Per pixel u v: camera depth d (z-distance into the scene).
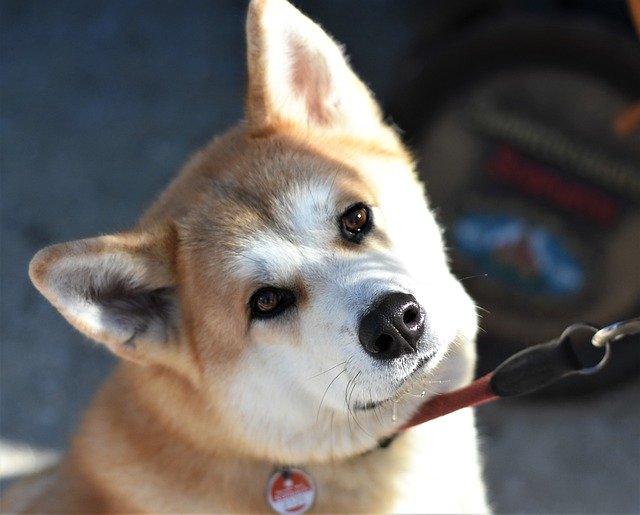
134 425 4.61
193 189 4.59
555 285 6.59
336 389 4.21
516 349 6.77
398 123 6.51
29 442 6.94
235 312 4.28
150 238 4.36
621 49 6.06
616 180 6.34
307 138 4.64
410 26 9.22
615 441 6.57
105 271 4.19
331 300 4.12
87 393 7.20
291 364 4.26
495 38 6.20
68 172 8.73
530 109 6.35
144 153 8.80
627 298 6.53
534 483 6.42
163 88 9.35
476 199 6.59
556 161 6.41
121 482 4.62
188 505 4.55
